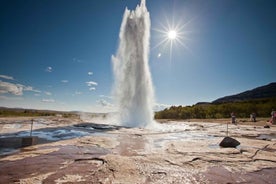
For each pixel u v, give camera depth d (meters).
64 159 6.80
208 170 6.01
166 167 6.14
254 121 27.89
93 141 10.33
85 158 6.93
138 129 16.80
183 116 44.69
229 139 9.64
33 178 5.05
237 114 41.91
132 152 8.02
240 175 5.65
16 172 5.47
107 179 5.04
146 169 5.89
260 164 6.71
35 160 6.64
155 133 14.56
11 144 9.35
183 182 5.02
